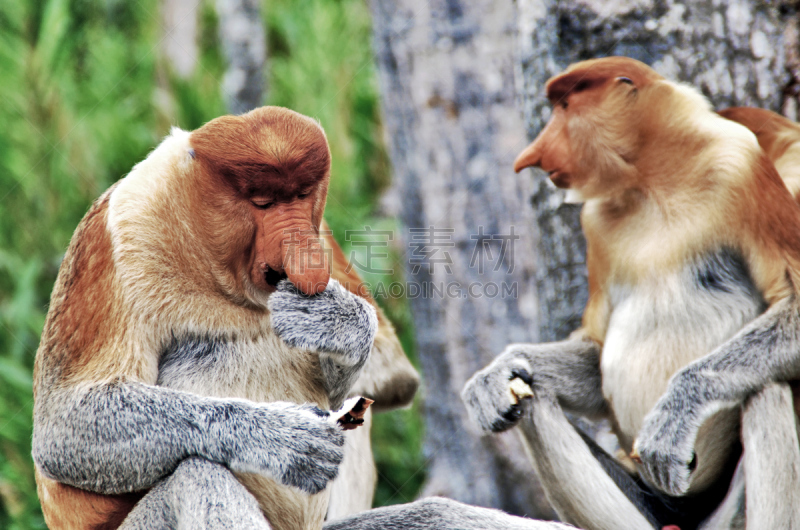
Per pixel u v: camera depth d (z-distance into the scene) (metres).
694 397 6.68
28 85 17.22
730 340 6.80
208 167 5.65
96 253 5.84
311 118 5.84
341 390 6.26
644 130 7.37
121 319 5.71
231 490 5.38
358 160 18.72
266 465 5.42
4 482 12.19
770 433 6.57
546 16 8.91
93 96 19.08
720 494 7.34
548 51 8.94
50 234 16.30
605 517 7.05
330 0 20.30
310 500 6.10
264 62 19.44
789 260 6.96
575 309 9.06
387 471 13.94
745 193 7.08
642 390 7.19
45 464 5.63
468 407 7.48
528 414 7.41
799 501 6.50
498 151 13.17
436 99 13.36
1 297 15.56
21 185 16.55
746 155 7.15
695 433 6.64
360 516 6.52
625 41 8.69
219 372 5.95
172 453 5.46
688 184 7.27
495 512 6.41
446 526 6.34
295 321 5.73
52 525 6.01
